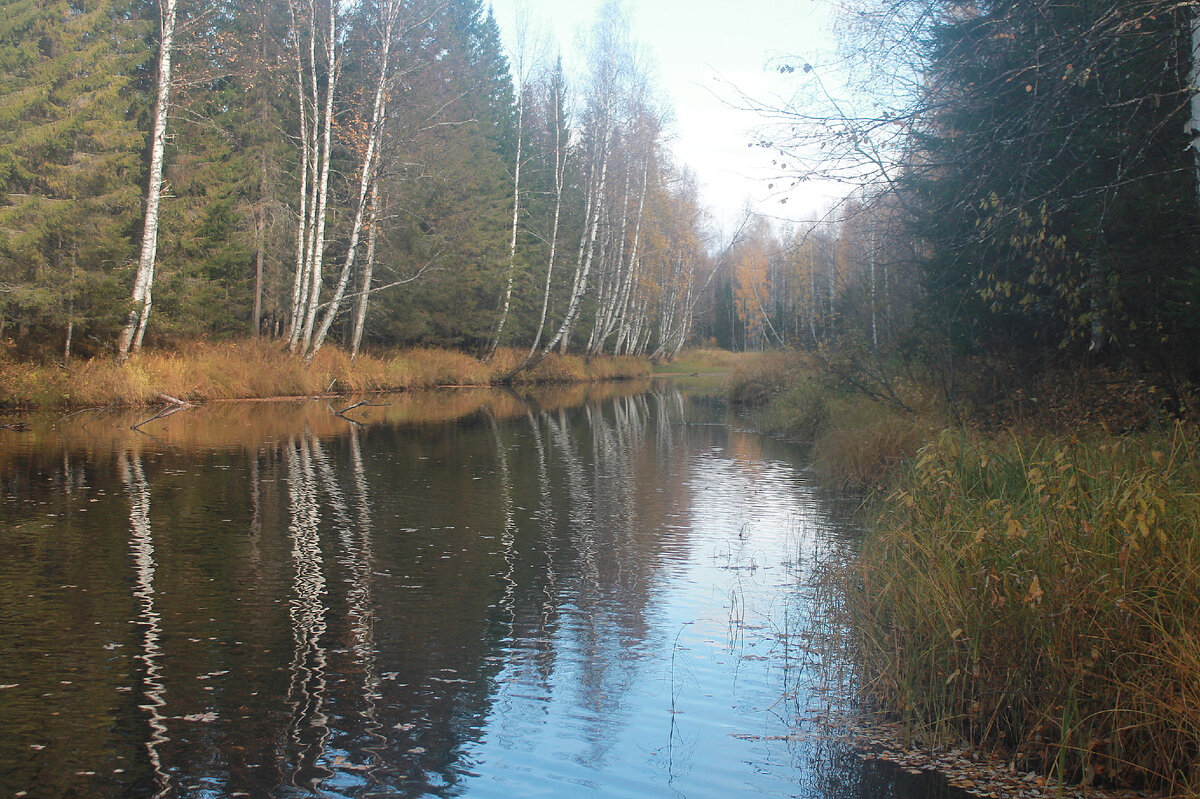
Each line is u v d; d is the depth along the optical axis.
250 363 24.78
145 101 24.44
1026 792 3.89
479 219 36.62
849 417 14.79
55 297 20.56
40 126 20.14
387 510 10.10
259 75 26.48
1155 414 7.43
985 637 4.48
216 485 11.34
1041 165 7.40
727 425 21.14
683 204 54.53
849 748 4.35
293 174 29.11
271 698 4.84
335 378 26.69
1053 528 4.61
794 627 6.14
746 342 75.81
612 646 5.75
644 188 42.38
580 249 38.50
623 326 49.28
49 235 20.75
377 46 26.55
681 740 4.43
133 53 23.84
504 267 36.44
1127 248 8.21
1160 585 4.12
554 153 40.12
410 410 23.44
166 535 8.60
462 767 4.12
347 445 15.65
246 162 27.14
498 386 35.59
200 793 3.85
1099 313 8.44
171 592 6.77
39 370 20.23
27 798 3.76
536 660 5.49
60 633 5.81
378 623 6.14
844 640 5.43
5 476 11.63
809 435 17.97
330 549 8.21
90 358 22.09
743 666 5.42
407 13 26.86
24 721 4.51
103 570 7.34
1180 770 3.75
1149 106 7.30
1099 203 7.54
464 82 34.69
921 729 4.46
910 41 7.29
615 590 7.02
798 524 9.52
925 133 7.48
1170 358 8.23
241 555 7.92
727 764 4.18
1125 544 4.13
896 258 13.04
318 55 28.50
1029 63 6.61
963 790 3.91
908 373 14.75
